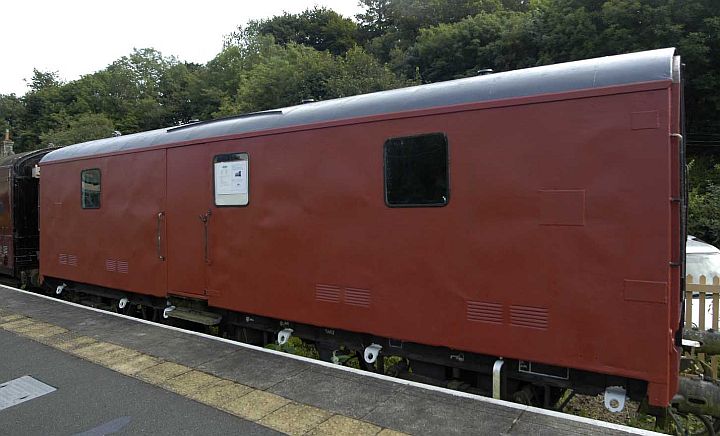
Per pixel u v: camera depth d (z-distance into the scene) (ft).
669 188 10.79
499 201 12.95
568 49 69.82
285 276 17.80
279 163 17.92
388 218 15.10
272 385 14.57
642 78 11.10
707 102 62.54
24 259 34.32
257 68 104.22
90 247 26.91
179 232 21.74
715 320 17.74
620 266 11.30
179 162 21.68
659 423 14.35
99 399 14.16
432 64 89.86
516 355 12.77
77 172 27.84
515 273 12.73
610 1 64.03
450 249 13.83
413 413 12.35
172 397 14.08
